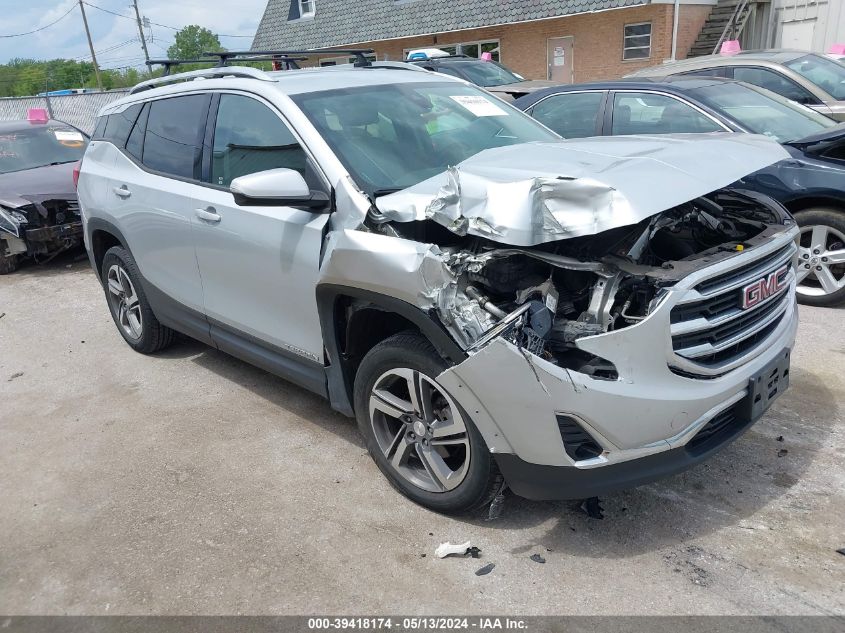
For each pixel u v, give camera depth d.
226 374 5.07
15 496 3.71
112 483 3.75
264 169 3.78
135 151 4.94
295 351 3.79
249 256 3.84
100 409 4.65
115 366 5.37
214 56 4.81
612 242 2.93
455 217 2.81
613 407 2.65
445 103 4.19
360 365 3.37
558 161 3.09
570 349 2.75
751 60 7.95
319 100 3.79
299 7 26.66
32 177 8.94
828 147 5.25
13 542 3.32
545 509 3.27
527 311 2.67
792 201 5.40
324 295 3.34
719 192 3.78
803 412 3.95
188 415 4.46
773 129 5.73
